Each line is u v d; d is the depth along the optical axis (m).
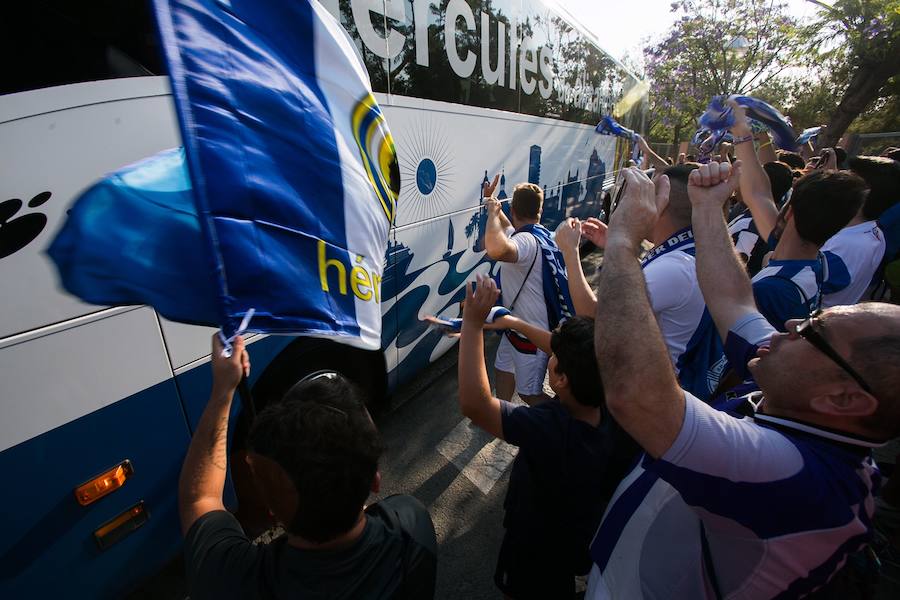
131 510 1.70
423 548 0.99
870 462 0.92
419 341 3.49
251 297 1.06
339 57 1.35
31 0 1.34
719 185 1.33
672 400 0.81
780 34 13.93
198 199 0.94
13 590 1.45
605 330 0.86
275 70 1.15
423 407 3.73
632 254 0.93
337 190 1.31
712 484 0.81
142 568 1.77
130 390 1.62
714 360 1.90
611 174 8.02
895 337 0.78
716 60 14.84
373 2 2.54
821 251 2.31
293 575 0.87
